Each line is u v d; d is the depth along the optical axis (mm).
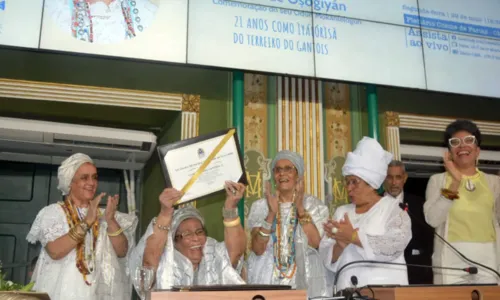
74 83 4988
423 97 5789
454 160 3473
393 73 4652
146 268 2199
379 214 2885
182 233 3117
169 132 5512
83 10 3994
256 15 4402
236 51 4289
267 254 3408
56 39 3887
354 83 4543
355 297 2053
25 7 3863
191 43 4195
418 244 3990
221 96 5262
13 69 4848
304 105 5238
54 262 3299
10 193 5934
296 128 5160
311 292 3342
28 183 6004
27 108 5152
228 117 5215
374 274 2771
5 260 5773
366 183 3014
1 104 5031
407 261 3949
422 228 4016
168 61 4117
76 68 4977
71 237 3223
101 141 5375
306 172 5070
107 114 5355
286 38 4438
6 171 5969
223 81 5301
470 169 3447
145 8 4148
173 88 5188
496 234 3414
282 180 3475
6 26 3793
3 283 2307
